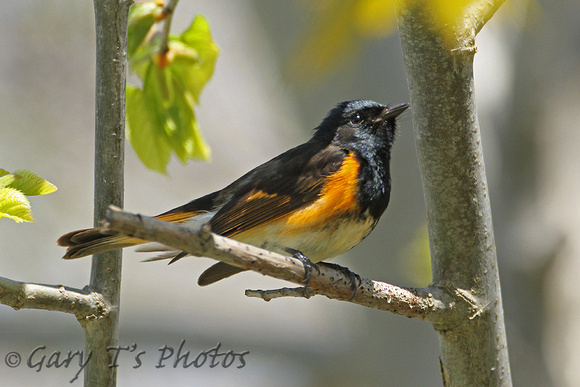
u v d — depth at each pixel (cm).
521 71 1115
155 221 370
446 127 519
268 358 1614
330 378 1490
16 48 1762
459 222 531
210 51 657
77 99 1850
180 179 1928
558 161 1109
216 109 1909
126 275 1856
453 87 512
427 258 1072
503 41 1130
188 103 661
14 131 1802
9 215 446
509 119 1115
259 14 1209
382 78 1091
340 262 1184
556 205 1100
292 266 466
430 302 524
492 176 1112
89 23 1625
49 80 1816
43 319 1550
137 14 611
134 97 650
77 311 485
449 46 502
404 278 1130
